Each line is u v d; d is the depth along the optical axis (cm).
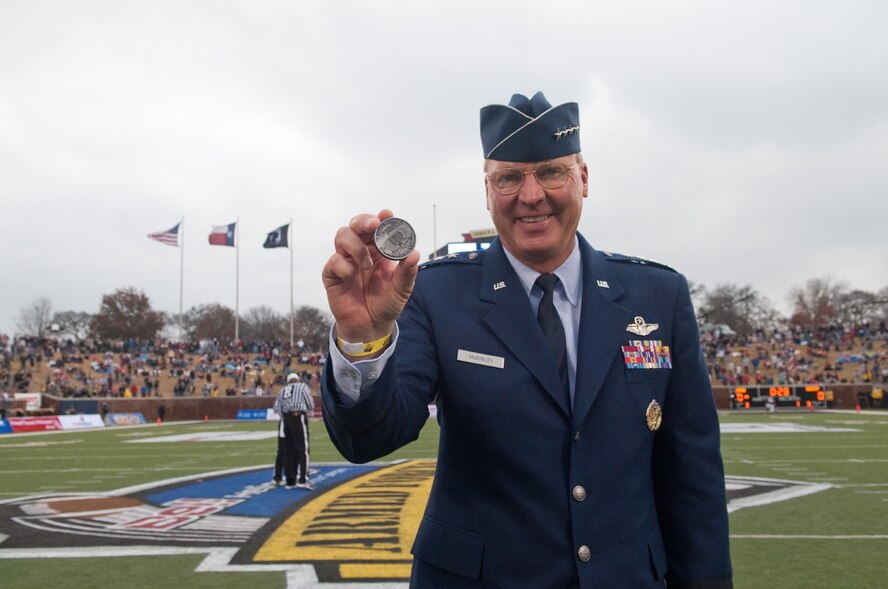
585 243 264
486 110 251
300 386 1245
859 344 6334
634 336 246
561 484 225
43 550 802
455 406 232
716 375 5934
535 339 234
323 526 904
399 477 1384
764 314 10169
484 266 251
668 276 265
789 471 1444
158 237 5212
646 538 232
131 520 976
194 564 730
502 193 244
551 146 239
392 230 198
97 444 2564
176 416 4897
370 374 203
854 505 1047
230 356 6266
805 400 4794
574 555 221
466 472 231
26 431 3634
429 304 243
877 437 2328
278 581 662
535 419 227
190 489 1266
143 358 5984
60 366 5509
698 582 240
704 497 246
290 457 1254
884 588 631
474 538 225
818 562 720
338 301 202
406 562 721
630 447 234
